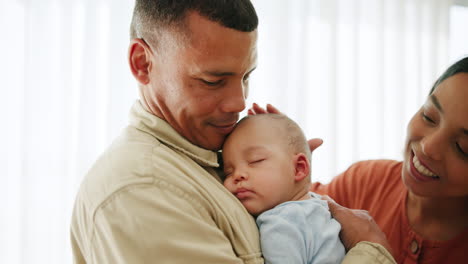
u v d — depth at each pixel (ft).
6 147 7.53
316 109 9.51
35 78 7.62
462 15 11.25
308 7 9.29
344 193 4.59
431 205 3.75
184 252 2.64
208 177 3.12
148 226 2.64
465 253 3.63
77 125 7.80
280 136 3.49
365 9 10.15
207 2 2.69
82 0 7.86
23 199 7.48
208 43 2.71
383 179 4.40
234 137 3.45
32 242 7.50
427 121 3.54
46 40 7.67
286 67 9.02
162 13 2.82
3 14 7.48
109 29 7.91
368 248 3.17
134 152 2.91
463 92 3.23
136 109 3.32
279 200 3.35
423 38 10.82
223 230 2.92
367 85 10.13
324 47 9.52
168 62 2.88
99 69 7.91
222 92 2.92
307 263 3.14
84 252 3.14
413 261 3.79
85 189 2.94
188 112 2.99
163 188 2.77
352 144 9.86
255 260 2.94
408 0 10.65
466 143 3.24
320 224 3.25
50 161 7.66
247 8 2.79
